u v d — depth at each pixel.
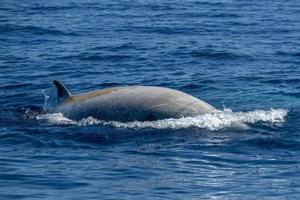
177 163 37.69
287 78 65.31
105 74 68.62
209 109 46.25
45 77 66.81
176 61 76.50
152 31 104.75
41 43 90.56
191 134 43.12
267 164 37.72
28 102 55.53
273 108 51.25
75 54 81.06
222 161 38.16
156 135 43.22
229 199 32.09
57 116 49.12
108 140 42.50
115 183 34.22
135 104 46.56
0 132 44.69
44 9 138.50
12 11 133.38
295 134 43.59
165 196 32.44
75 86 62.94
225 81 63.84
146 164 37.44
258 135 43.12
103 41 92.94
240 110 50.78
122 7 146.62
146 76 67.19
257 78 65.38
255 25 112.81
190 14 131.88
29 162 37.84
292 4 156.38
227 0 168.38
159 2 160.75
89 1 161.00
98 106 47.66
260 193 32.91
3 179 34.69
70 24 112.56
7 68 71.62
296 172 36.22
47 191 32.88
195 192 33.03
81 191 32.94
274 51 83.94
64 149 40.69
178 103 46.12
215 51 83.06
